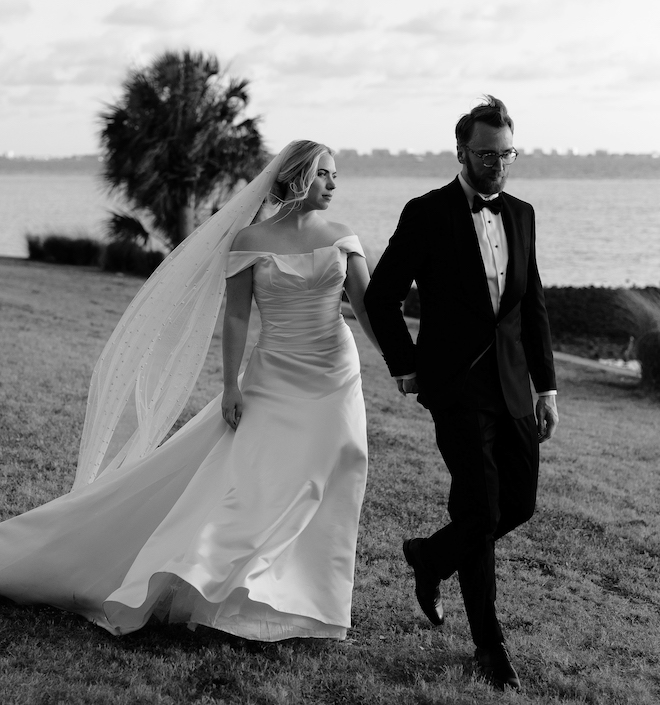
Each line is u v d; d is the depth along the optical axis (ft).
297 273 11.23
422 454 21.90
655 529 17.92
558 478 21.17
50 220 172.04
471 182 10.36
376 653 10.93
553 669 10.97
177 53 66.03
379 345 10.87
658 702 10.48
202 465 11.19
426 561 10.98
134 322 12.69
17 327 36.04
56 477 16.96
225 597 10.11
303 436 11.00
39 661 9.87
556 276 94.48
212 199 67.97
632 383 38.45
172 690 9.50
